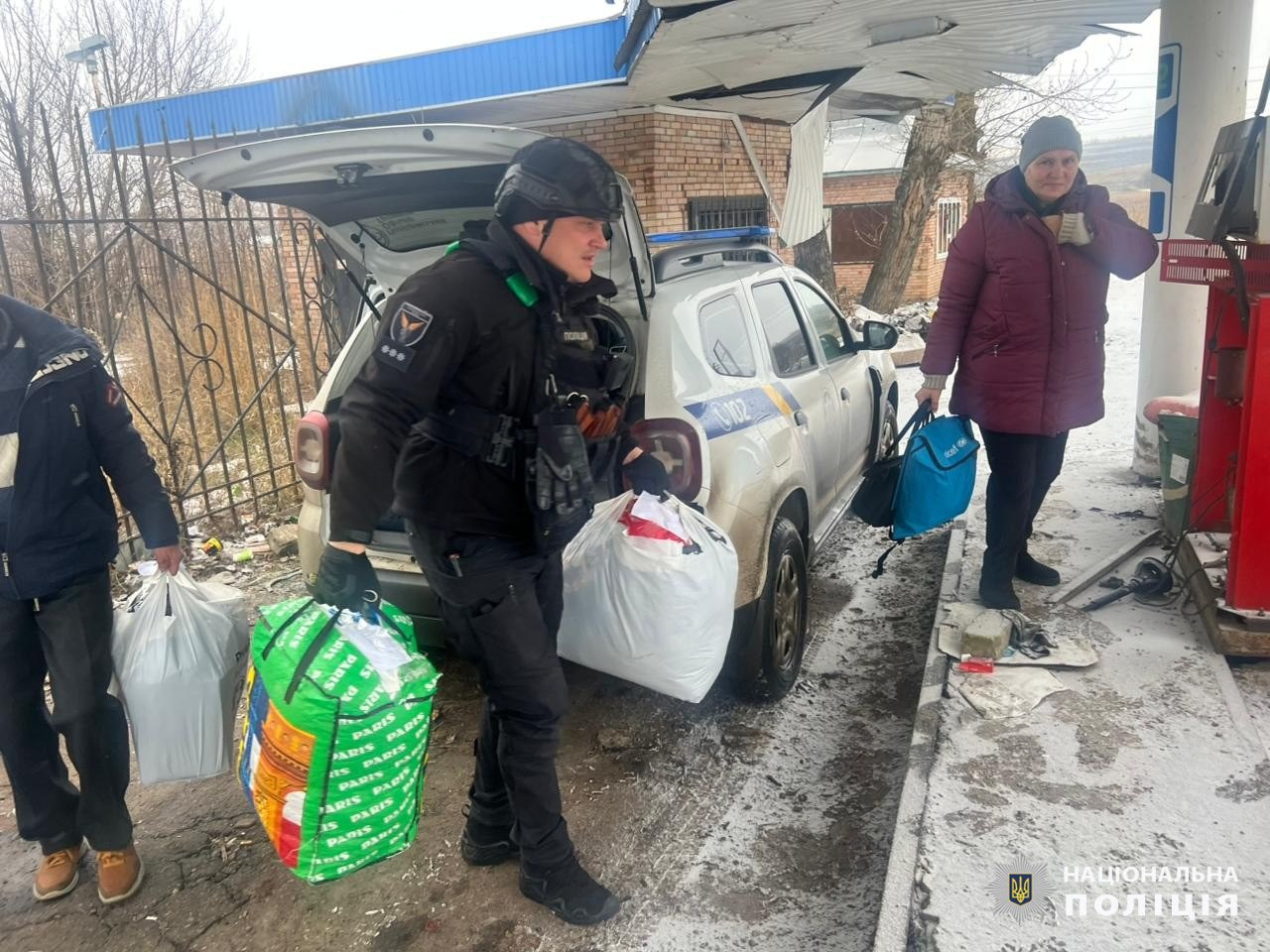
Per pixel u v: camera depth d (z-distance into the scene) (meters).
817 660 4.06
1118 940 2.00
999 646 3.19
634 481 2.81
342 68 10.28
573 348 2.19
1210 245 3.34
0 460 2.38
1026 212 3.14
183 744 2.66
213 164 2.96
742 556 3.23
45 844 2.76
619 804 3.09
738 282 3.92
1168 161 4.61
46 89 14.09
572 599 2.71
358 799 2.15
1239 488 3.00
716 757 3.35
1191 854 2.23
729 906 2.61
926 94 8.95
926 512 3.52
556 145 2.03
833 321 5.04
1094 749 2.67
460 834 2.98
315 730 2.07
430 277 2.03
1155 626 3.36
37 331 2.45
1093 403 3.33
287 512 6.20
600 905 2.54
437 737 3.55
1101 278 3.25
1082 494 4.82
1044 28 5.26
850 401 4.74
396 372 1.99
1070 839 2.31
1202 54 4.40
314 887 2.78
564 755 3.39
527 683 2.33
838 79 7.13
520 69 9.18
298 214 10.48
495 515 2.22
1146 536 4.07
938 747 2.75
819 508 4.18
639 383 3.28
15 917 2.72
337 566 2.08
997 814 2.43
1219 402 3.53
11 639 2.53
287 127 10.87
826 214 14.86
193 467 7.19
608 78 8.62
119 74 15.83
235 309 8.77
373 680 2.11
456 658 4.07
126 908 2.73
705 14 4.44
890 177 21.09
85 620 2.57
